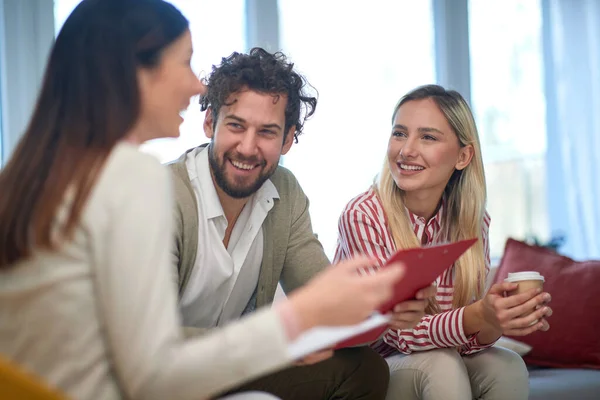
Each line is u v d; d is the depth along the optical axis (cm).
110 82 105
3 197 98
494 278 280
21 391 78
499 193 384
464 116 204
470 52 381
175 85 119
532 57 392
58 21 292
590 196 382
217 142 174
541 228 390
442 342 183
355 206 202
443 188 207
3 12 282
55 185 96
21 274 95
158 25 115
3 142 282
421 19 369
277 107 175
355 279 99
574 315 255
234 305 187
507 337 264
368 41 356
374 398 172
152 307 94
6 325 95
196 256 175
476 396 193
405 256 128
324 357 136
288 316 97
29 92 286
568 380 234
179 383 93
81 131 101
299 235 195
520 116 390
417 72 367
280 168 201
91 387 95
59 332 94
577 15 388
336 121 346
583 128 385
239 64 175
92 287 96
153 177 100
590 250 381
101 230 95
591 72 387
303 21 343
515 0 392
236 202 183
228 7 325
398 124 203
